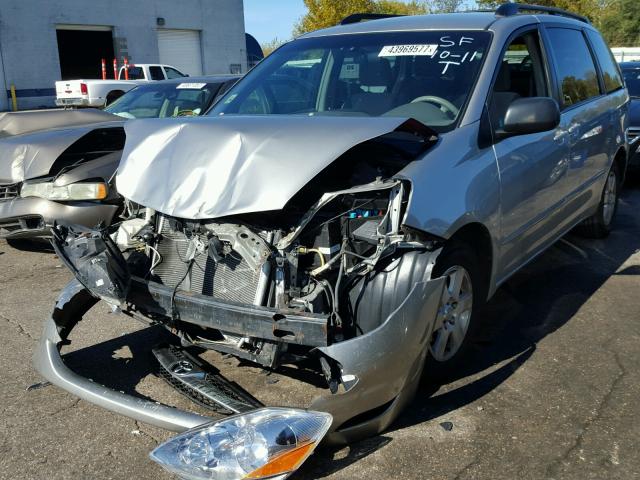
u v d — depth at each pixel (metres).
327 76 4.30
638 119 8.53
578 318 4.46
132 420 3.24
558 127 4.48
